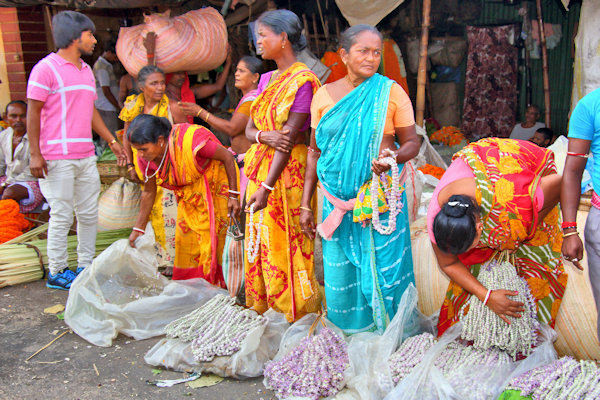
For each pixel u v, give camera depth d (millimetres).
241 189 3824
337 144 2693
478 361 2531
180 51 4480
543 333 2617
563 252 2461
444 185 2496
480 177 2396
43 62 3854
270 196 3074
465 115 8969
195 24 4637
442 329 2777
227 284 3615
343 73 6398
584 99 2322
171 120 4387
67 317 3480
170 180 3484
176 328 3186
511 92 8742
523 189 2373
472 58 8719
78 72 3988
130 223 4938
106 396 2760
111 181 5172
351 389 2678
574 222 2402
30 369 3031
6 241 4734
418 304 3232
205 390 2807
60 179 4000
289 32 2973
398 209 2744
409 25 8344
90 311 3480
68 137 3973
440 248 2418
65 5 4820
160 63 4504
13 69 7102
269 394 2758
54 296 4047
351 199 2791
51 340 3363
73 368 3035
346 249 2896
